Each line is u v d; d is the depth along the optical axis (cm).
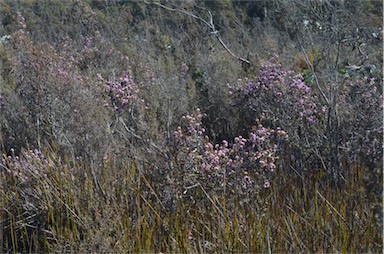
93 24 771
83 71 573
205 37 678
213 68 566
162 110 474
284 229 338
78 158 397
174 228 338
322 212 345
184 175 356
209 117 509
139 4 810
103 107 429
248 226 328
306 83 466
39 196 362
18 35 570
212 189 355
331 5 411
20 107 445
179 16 733
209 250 325
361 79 420
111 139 409
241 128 489
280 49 612
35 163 382
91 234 320
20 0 827
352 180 358
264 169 375
